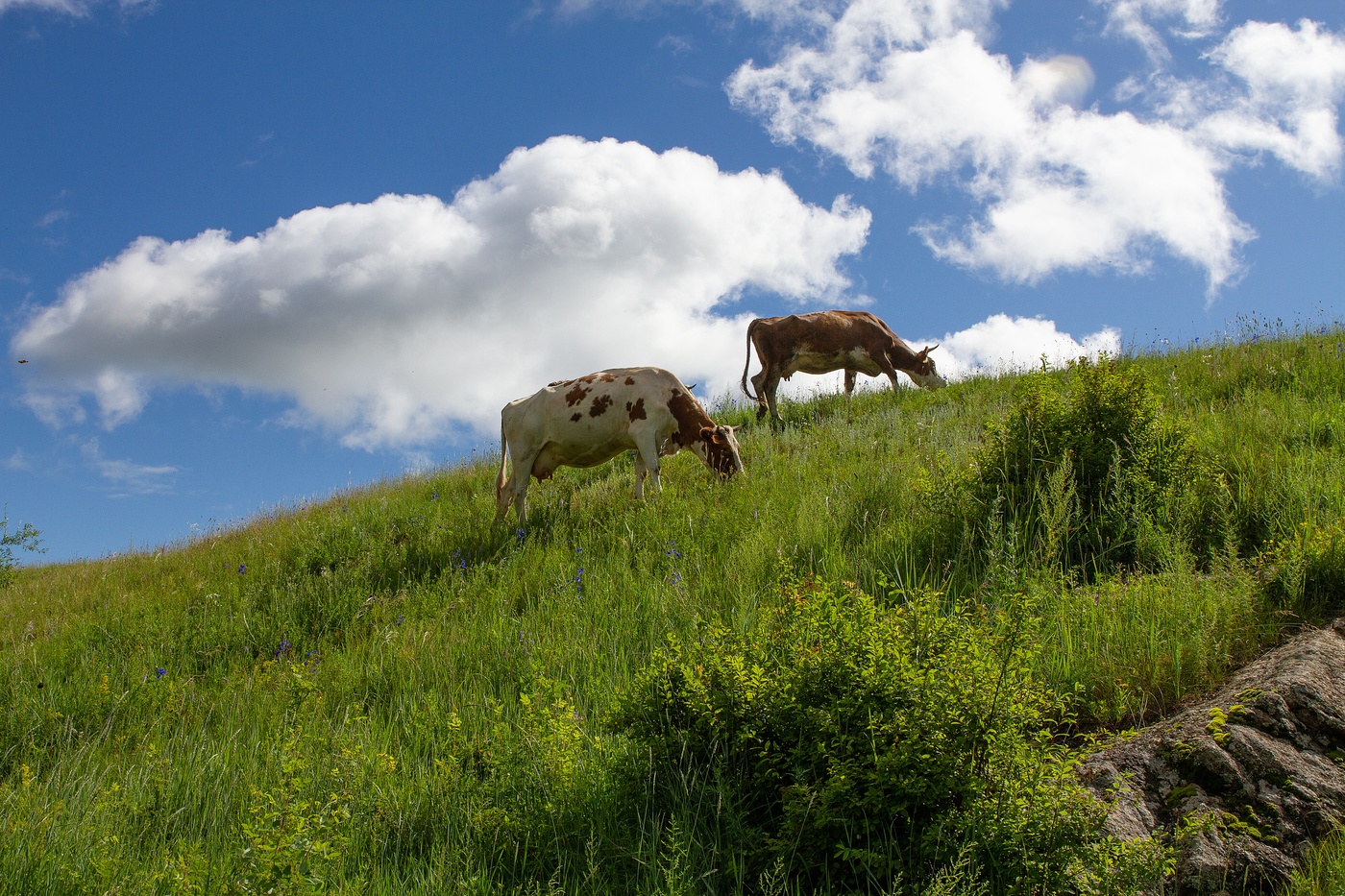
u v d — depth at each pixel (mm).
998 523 6391
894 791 3266
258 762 5242
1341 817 3293
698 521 8695
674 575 7102
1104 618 4910
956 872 2908
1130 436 6891
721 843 3549
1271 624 4715
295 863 3240
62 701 6828
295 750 4637
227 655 8070
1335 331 12867
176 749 5691
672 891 3018
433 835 3996
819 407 15844
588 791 3910
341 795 4176
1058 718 4246
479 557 9766
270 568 11055
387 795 4363
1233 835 3209
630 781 3928
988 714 3334
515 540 9844
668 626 6199
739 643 4207
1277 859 3139
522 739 4262
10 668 7848
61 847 3986
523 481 11422
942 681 3510
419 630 7551
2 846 3936
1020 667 3594
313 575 10586
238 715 6277
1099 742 3777
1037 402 7379
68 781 5102
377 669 6742
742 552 7219
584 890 3400
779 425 15109
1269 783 3428
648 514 9188
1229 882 3068
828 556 6672
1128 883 2924
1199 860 3123
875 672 3602
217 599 9688
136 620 9406
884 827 3293
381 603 8664
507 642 6645
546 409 11242
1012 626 3533
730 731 3854
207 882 3518
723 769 3805
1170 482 6605
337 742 4805
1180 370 11789
